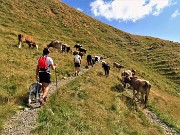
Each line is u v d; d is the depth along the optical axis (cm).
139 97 2277
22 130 970
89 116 1309
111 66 3625
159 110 2181
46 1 7856
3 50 2531
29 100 1235
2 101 1163
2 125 956
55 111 1190
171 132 1800
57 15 7100
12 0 6334
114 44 7469
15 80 1512
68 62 2762
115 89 2075
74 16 7850
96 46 5684
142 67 5762
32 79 1638
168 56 7156
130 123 1549
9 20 4909
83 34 6469
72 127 1105
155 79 4656
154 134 1591
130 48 7681
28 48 3136
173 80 5659
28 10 6309
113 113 1548
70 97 1442
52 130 1004
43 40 4309
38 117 1080
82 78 2014
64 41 5006
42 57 1202
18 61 2119
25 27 4872
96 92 1717
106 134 1225
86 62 3194
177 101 3325
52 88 1578
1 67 1744
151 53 7406
